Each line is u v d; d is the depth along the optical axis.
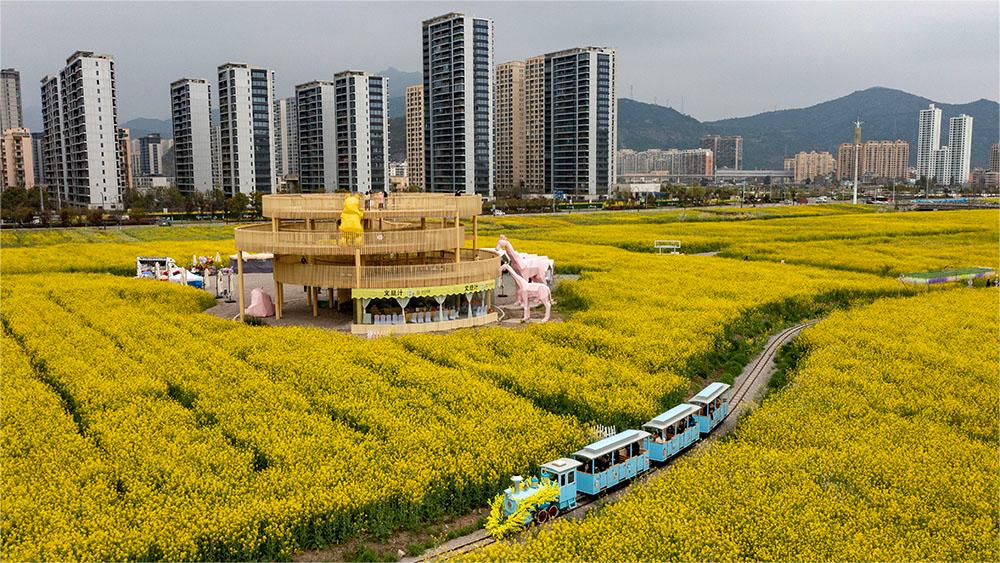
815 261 87.75
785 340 53.38
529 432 31.77
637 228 133.38
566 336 49.03
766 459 29.16
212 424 33.72
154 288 65.56
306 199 58.69
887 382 39.88
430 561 23.61
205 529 23.78
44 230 129.38
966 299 63.47
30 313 54.88
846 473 27.94
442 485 27.14
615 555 22.50
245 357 44.19
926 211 184.50
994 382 39.38
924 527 24.45
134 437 30.92
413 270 53.69
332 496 25.75
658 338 47.94
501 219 155.62
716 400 35.56
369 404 35.12
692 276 74.81
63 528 23.84
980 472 28.16
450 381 38.47
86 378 38.78
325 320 57.41
